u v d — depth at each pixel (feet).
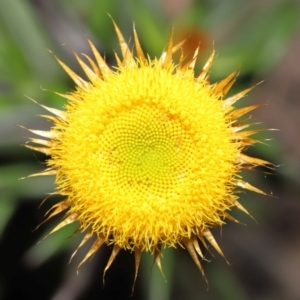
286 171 0.45
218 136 0.40
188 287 0.47
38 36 0.46
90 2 0.46
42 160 0.45
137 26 0.45
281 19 0.47
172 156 0.40
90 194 0.39
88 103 0.40
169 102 0.39
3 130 0.45
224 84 0.40
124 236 0.40
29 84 0.45
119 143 0.40
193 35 0.46
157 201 0.40
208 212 0.40
